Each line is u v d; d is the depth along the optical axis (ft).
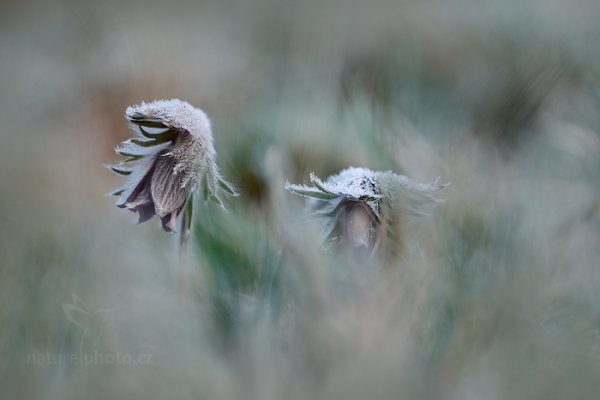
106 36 6.92
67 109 6.20
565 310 5.39
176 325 5.39
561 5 6.16
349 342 5.34
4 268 5.48
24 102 6.20
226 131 5.93
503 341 5.34
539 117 5.96
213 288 5.50
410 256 5.46
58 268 5.49
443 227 5.47
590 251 5.51
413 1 6.84
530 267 5.41
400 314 5.37
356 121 5.86
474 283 5.40
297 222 5.49
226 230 5.56
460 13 6.38
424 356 5.34
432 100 6.08
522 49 6.07
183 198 5.48
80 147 6.05
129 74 6.42
